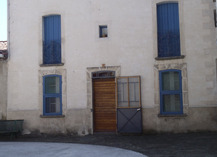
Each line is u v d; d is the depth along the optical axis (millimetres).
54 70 13656
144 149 9141
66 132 13320
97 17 13422
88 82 13273
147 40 12797
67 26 13711
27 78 13961
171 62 12414
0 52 14180
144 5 12953
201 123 11945
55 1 13938
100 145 10359
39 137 13398
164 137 11430
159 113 12391
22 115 13844
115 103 13031
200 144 9445
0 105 14102
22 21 14281
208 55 12117
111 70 13047
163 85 12539
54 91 13703
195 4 12406
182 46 12375
